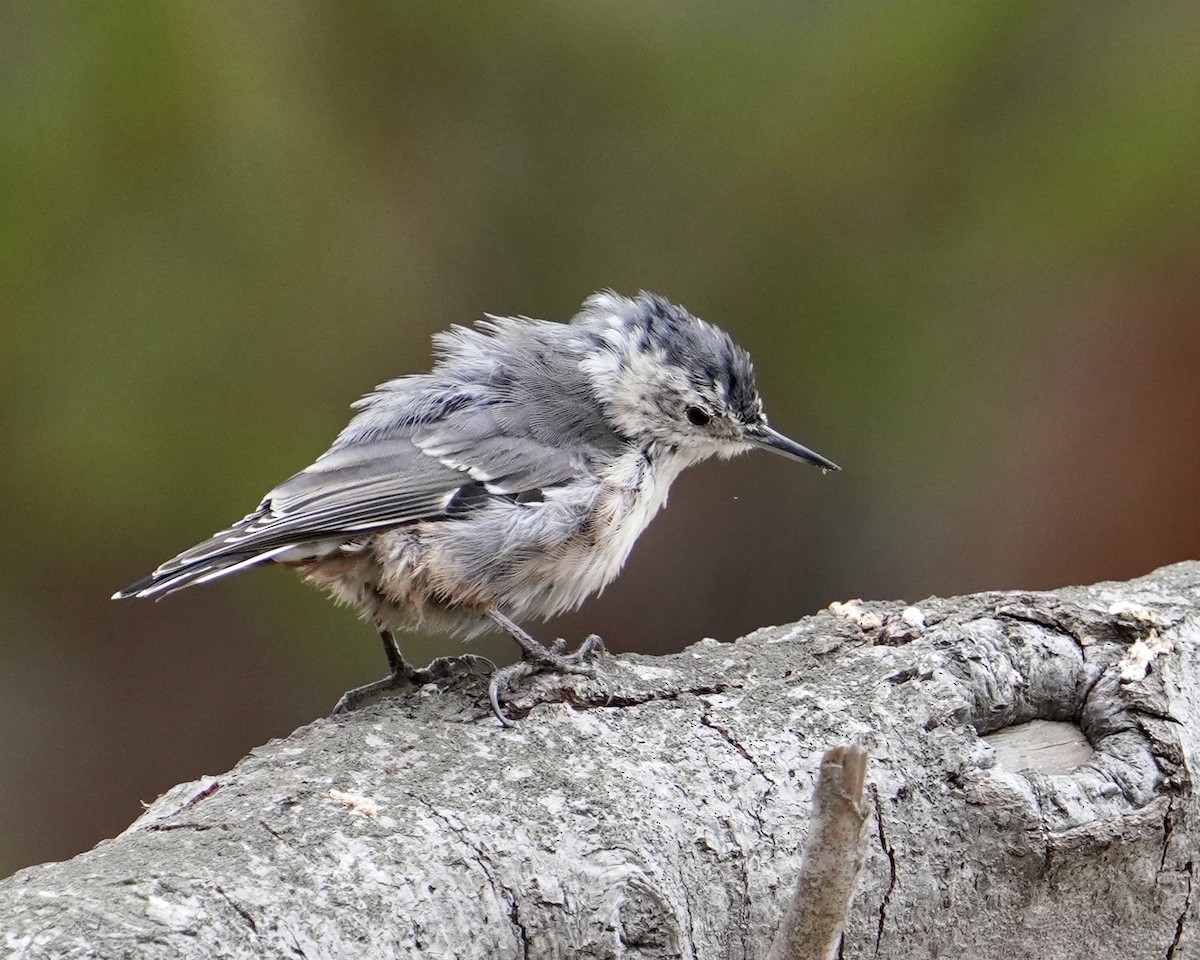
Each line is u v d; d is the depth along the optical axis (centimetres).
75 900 438
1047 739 593
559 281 1113
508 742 545
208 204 1038
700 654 605
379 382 1073
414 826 495
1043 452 1161
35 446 1009
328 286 1065
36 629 1091
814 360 1111
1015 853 552
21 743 1122
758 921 530
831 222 1093
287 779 517
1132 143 1030
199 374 1038
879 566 1195
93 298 1017
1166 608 616
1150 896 567
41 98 999
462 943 478
